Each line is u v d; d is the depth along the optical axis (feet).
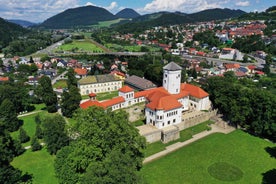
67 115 410.93
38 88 502.38
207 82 454.81
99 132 209.46
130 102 434.30
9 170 198.49
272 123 322.14
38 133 340.39
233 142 320.91
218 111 414.21
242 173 255.70
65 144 296.30
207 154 290.56
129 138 224.33
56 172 226.17
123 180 171.12
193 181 241.55
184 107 415.85
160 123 337.11
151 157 284.41
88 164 204.85
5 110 374.02
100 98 509.35
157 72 563.07
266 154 292.40
